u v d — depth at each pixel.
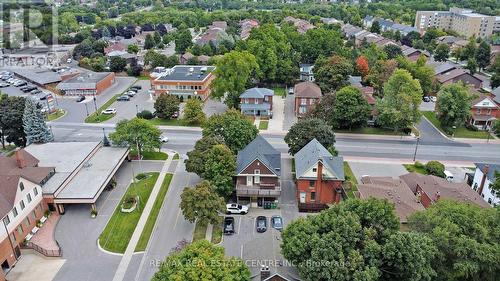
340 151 77.12
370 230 37.50
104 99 109.94
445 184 58.56
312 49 135.50
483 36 191.62
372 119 90.31
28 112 73.88
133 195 60.31
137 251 48.75
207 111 99.88
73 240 50.75
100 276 44.72
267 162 57.34
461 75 114.50
